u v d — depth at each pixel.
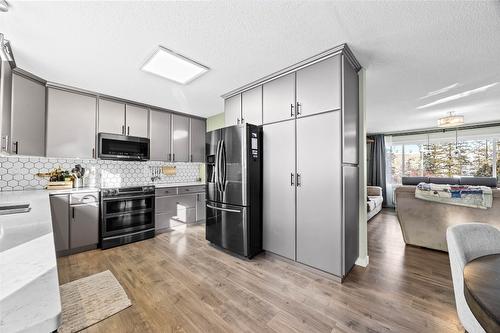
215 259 2.60
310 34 1.86
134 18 1.65
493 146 5.17
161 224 3.65
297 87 2.38
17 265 0.58
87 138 3.11
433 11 1.58
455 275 1.04
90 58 2.23
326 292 1.90
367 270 2.32
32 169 2.89
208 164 3.08
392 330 1.46
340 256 2.04
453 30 1.80
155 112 3.89
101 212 2.97
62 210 2.68
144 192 3.39
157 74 2.59
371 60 2.32
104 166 3.53
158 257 2.65
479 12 1.58
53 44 1.97
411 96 3.43
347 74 2.17
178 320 1.55
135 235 3.24
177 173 4.53
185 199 4.03
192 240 3.30
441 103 3.78
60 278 2.12
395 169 6.57
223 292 1.90
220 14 1.61
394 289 1.95
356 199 2.40
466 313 0.95
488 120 4.98
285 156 2.48
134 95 3.31
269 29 1.79
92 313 1.61
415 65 2.44
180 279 2.12
